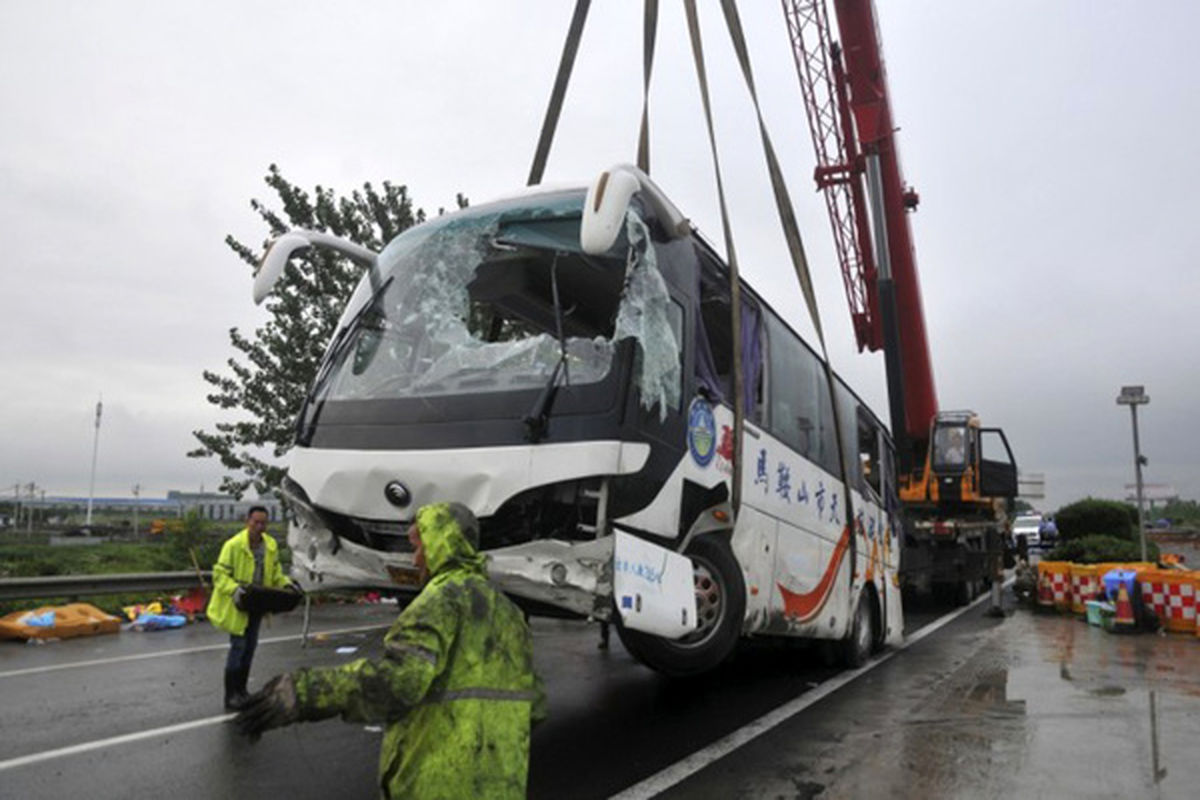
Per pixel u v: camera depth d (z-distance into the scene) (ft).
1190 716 23.08
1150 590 42.14
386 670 8.62
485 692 9.36
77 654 32.32
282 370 55.01
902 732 21.33
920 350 57.47
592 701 24.91
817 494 27.35
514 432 16.46
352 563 17.83
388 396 18.06
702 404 19.13
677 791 16.60
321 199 55.88
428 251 20.16
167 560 59.52
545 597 16.16
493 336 18.67
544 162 23.27
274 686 8.37
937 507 59.21
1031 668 31.30
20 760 18.25
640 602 16.16
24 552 85.15
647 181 17.54
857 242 58.49
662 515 17.20
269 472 55.16
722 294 22.09
